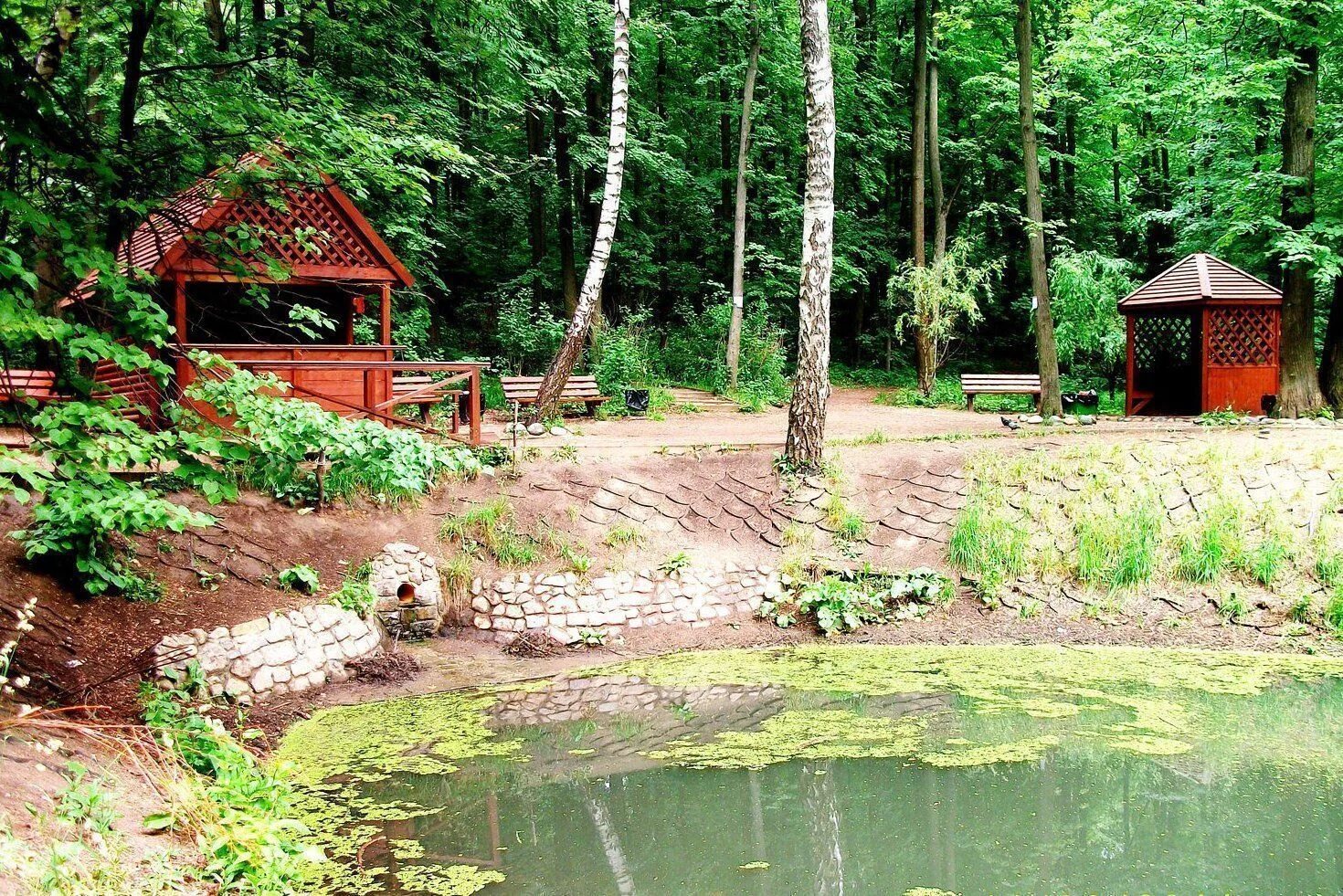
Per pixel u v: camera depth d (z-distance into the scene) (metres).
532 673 8.87
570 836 5.69
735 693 8.34
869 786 6.38
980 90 25.67
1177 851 5.40
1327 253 13.22
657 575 10.30
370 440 6.19
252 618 8.05
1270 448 11.09
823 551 10.73
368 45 14.10
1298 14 13.41
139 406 5.73
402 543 9.80
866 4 28.95
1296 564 9.79
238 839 4.69
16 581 7.25
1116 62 17.11
